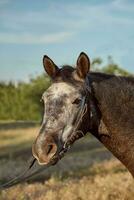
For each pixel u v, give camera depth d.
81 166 23.95
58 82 7.42
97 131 7.74
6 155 37.22
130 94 7.73
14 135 50.84
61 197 12.42
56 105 7.30
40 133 7.28
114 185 13.33
